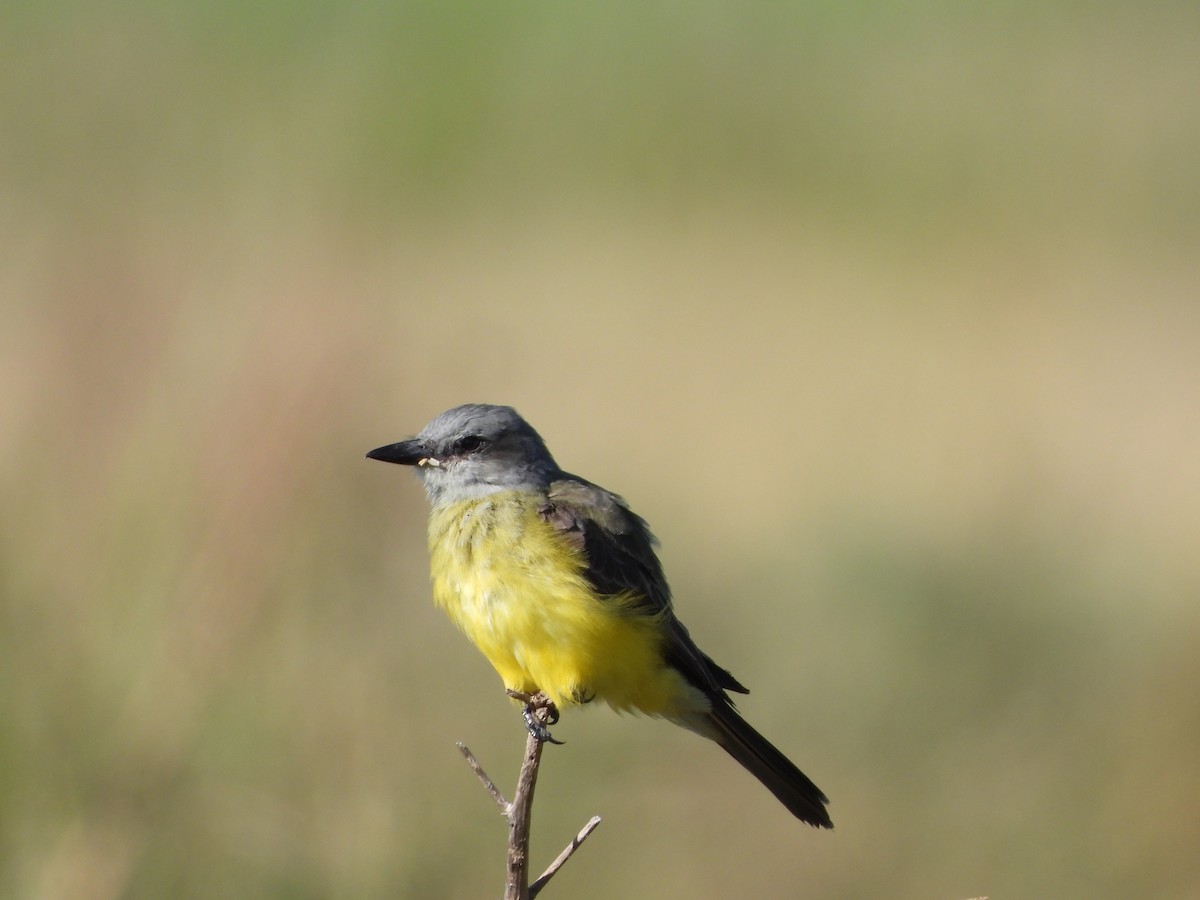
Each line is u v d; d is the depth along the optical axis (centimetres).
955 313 2183
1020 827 1050
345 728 926
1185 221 2558
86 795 854
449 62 2673
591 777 1022
